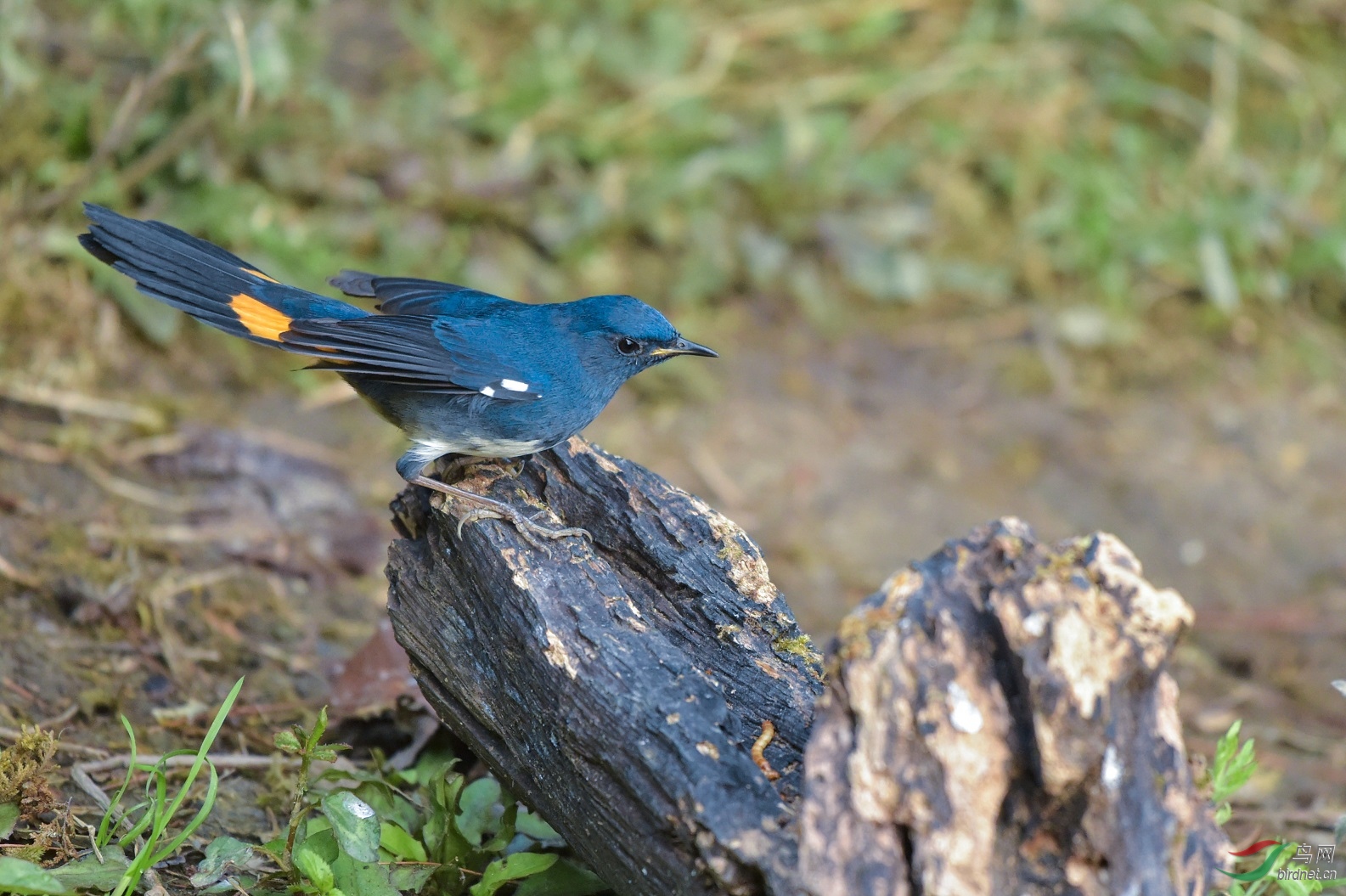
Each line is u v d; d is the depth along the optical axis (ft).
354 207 44.78
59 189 37.37
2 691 26.40
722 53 53.78
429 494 23.06
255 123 43.55
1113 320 48.39
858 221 49.83
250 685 29.01
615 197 47.98
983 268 49.70
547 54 51.65
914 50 55.93
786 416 43.86
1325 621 38.09
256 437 38.24
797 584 37.42
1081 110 54.65
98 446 35.68
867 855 15.57
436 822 22.00
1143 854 15.49
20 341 37.60
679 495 22.79
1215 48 56.18
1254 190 51.52
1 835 21.03
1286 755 32.55
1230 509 42.09
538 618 19.36
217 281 26.09
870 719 15.69
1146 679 15.71
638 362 27.32
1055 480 42.65
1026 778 15.83
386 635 28.22
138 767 24.35
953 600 16.02
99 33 44.47
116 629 29.63
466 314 27.17
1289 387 47.37
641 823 17.92
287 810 24.59
